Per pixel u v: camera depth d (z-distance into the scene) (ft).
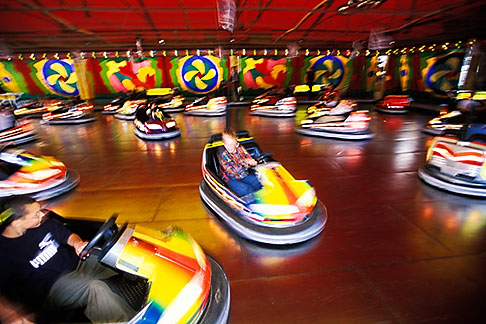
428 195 9.12
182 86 38.22
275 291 5.29
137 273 4.14
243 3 14.08
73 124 25.38
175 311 3.80
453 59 26.55
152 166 12.92
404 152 14.02
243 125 22.48
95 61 34.99
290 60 37.29
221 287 4.88
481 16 15.01
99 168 12.86
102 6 13.70
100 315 3.84
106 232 4.46
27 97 36.81
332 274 5.69
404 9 14.80
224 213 7.45
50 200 9.53
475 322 4.54
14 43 25.14
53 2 12.55
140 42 25.35
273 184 7.30
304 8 14.76
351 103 17.97
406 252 6.31
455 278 5.49
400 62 32.94
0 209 3.83
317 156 13.75
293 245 6.66
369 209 8.32
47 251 4.15
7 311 3.68
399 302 4.96
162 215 8.30
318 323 4.59
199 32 22.70
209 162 8.61
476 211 8.01
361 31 23.59
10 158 9.35
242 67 37.09
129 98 30.68
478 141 9.14
